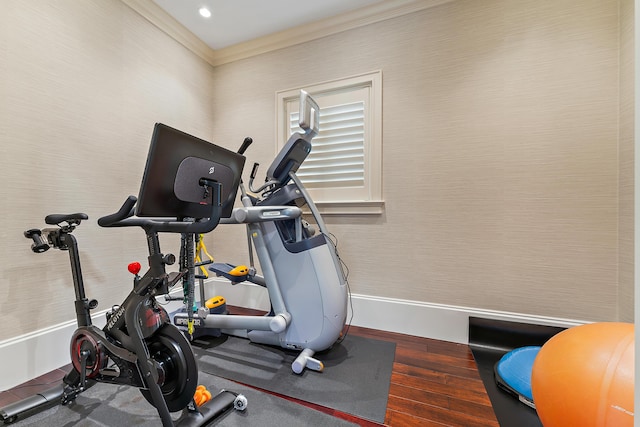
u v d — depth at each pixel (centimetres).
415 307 217
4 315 152
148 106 232
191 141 100
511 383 145
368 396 143
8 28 152
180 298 146
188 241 135
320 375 162
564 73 180
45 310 168
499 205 197
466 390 148
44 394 134
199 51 279
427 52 214
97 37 196
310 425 123
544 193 186
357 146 241
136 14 222
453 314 207
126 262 216
